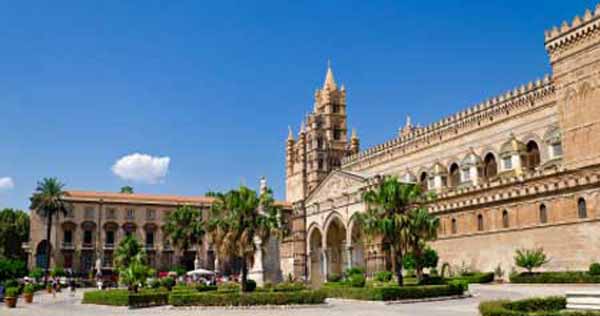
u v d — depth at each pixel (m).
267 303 45.94
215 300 46.53
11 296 53.50
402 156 117.06
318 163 150.12
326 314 38.22
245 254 53.19
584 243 63.28
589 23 70.94
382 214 57.72
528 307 29.72
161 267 133.00
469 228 81.38
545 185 69.12
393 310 40.81
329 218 107.88
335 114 154.88
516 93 88.00
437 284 57.94
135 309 48.66
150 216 135.12
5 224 147.00
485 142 94.12
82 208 130.12
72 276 122.38
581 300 25.83
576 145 71.94
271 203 55.38
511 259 73.31
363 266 97.56
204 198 143.75
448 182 102.00
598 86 69.50
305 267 116.56
